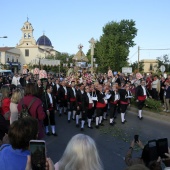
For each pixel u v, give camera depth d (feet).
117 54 172.04
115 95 40.73
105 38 177.06
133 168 7.57
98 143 30.04
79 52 129.29
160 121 43.88
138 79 65.57
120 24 188.55
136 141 12.41
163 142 11.41
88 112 38.09
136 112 52.70
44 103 32.27
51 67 182.09
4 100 21.36
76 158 8.25
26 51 279.90
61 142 30.35
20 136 8.72
